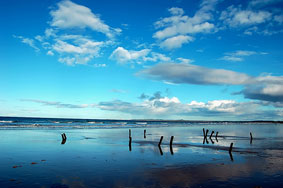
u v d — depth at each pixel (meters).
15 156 15.94
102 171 12.09
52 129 46.28
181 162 14.82
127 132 43.88
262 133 46.94
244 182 10.41
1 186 9.32
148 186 9.70
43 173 11.48
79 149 19.88
